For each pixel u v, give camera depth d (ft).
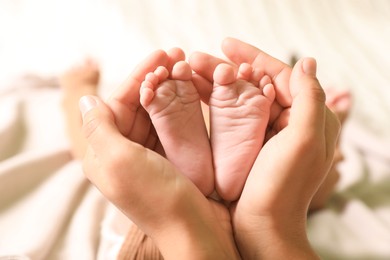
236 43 1.19
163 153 1.18
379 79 2.08
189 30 2.33
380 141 1.72
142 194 1.05
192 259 1.04
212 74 1.14
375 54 2.29
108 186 1.06
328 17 2.57
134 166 1.05
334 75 2.08
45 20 2.35
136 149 1.06
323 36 2.41
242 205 1.11
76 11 2.39
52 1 2.44
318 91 1.07
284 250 1.10
